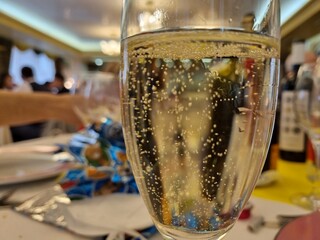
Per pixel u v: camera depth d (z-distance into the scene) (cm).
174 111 8
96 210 15
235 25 8
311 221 13
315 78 23
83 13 237
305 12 175
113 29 287
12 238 13
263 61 8
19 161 26
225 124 8
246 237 13
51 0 208
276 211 16
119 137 21
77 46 364
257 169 9
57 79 221
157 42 9
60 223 14
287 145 29
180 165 8
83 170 20
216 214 8
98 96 34
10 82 230
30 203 16
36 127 96
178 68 8
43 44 317
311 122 23
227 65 8
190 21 8
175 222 9
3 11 234
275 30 9
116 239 12
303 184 22
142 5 9
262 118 8
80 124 40
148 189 9
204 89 8
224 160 8
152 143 9
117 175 18
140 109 9
